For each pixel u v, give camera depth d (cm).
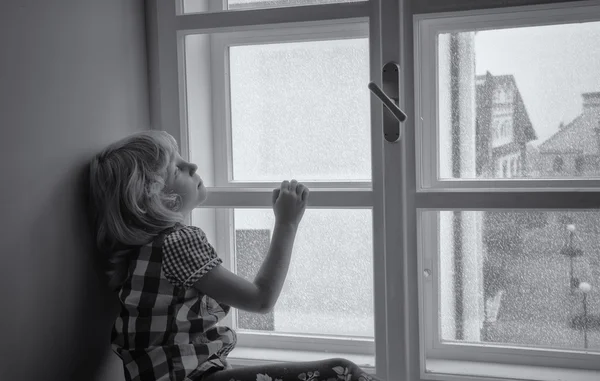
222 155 141
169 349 103
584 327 125
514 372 124
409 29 118
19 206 95
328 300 138
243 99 139
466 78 127
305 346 138
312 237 137
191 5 133
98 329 116
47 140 101
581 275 125
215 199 129
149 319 104
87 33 111
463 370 125
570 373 123
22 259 96
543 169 125
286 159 138
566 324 126
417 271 122
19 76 95
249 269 141
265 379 103
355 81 132
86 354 112
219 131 141
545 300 127
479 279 130
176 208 114
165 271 104
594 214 123
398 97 118
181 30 128
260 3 136
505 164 127
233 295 104
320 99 135
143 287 104
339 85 133
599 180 119
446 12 116
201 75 137
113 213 105
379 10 119
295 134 137
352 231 135
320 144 135
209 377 104
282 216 114
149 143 109
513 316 129
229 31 127
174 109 129
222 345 108
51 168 102
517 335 129
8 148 93
